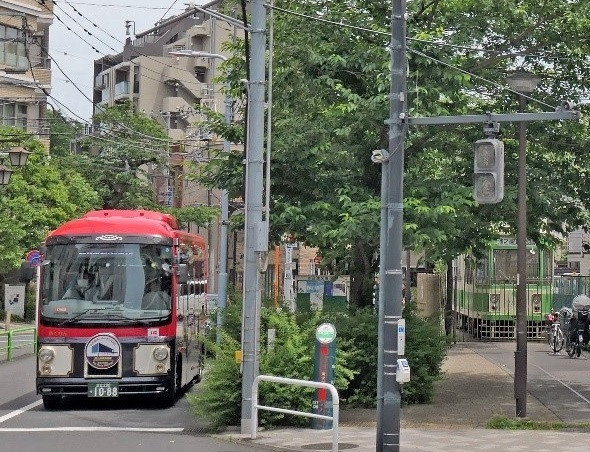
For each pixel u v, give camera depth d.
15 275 53.94
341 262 22.19
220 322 19.00
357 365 18.67
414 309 20.19
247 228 16.05
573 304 30.11
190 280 22.64
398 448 13.21
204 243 27.02
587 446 14.12
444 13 18.97
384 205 13.73
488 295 36.28
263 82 16.09
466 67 19.23
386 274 13.34
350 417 17.59
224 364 16.56
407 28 18.14
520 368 16.92
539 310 36.41
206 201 63.41
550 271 36.50
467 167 19.67
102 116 60.09
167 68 84.12
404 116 13.35
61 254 19.34
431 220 17.66
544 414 17.56
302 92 18.88
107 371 18.97
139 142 55.81
